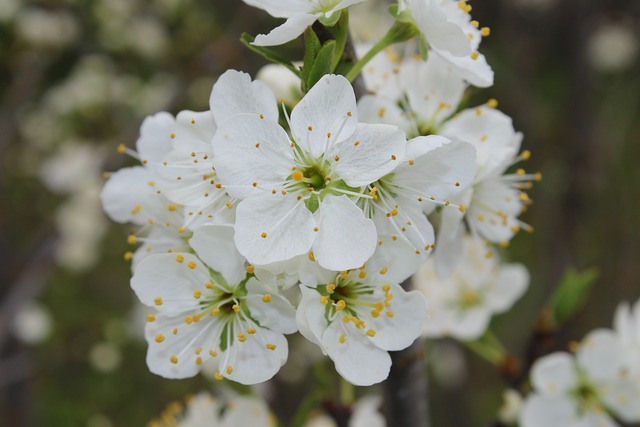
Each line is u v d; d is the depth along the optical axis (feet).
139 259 0.55
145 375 1.93
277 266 0.49
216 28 1.58
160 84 1.63
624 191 1.67
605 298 1.58
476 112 0.56
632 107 1.72
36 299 1.82
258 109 0.50
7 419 1.50
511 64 1.56
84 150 1.67
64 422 1.86
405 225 0.52
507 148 0.55
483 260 0.75
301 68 0.51
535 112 1.51
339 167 0.50
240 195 0.50
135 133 1.42
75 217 1.51
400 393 0.57
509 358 0.72
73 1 1.62
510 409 0.72
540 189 1.61
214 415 0.68
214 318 0.52
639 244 1.68
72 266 1.54
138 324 1.62
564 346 1.32
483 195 0.59
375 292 0.52
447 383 1.56
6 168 1.82
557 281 1.34
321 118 0.50
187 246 0.55
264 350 0.51
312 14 0.51
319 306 0.50
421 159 0.52
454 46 0.52
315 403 0.65
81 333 1.91
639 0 1.84
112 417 1.90
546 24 1.61
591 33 1.40
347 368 0.51
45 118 1.74
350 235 0.49
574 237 1.38
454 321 0.75
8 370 1.46
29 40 1.57
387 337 0.51
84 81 1.65
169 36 1.59
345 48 0.53
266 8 0.52
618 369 0.70
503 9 1.48
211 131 0.53
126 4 1.62
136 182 0.56
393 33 0.53
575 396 0.70
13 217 1.98
